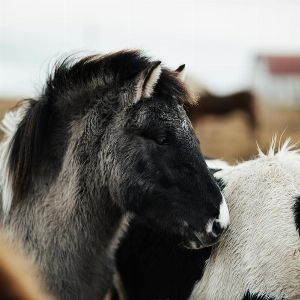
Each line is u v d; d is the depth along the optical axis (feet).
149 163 10.22
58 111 10.60
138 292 10.87
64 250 10.46
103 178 10.44
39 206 10.46
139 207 10.32
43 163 10.48
